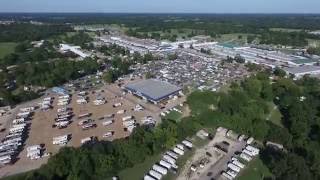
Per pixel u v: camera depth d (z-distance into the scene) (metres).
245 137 191.38
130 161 159.75
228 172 155.12
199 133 195.75
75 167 147.50
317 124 194.88
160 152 173.50
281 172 146.38
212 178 152.88
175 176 154.38
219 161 167.00
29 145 179.12
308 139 179.50
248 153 171.38
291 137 178.12
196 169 159.75
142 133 177.38
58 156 151.50
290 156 149.75
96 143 169.12
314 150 159.75
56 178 145.88
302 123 190.00
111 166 152.25
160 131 176.88
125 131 198.00
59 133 194.12
